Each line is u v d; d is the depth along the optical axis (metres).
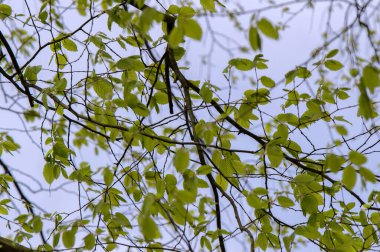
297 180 2.84
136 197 3.25
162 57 3.26
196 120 3.16
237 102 3.10
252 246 2.79
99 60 3.54
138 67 3.09
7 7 3.63
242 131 3.19
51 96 3.16
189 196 2.30
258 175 3.05
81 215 2.92
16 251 2.72
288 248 3.01
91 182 3.44
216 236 3.05
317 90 3.13
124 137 3.20
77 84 3.30
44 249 2.82
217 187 3.16
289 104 3.23
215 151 3.16
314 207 2.96
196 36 1.94
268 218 3.19
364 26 1.96
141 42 3.55
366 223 2.96
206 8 3.13
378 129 2.98
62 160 3.36
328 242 3.05
